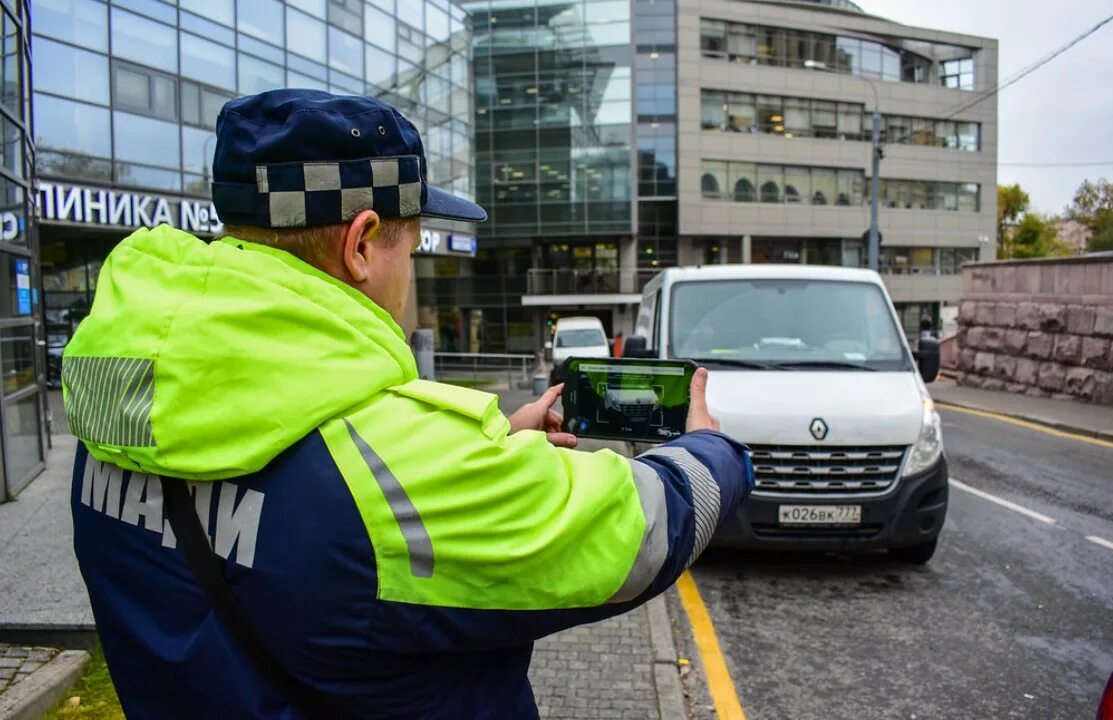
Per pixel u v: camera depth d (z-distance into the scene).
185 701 0.93
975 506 7.33
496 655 1.04
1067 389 14.34
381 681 0.91
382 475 0.88
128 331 0.92
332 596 0.87
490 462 0.91
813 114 42.88
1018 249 54.81
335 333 0.93
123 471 1.01
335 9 22.66
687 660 4.11
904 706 3.62
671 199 41.66
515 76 35.94
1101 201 37.28
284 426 0.87
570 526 0.93
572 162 35.78
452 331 39.44
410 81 26.89
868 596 5.00
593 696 3.49
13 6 6.81
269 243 1.03
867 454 5.05
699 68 41.06
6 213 6.54
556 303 37.53
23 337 6.93
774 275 6.60
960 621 4.59
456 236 32.44
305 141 0.98
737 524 5.12
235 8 19.12
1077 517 6.92
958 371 17.97
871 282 6.58
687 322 6.28
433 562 0.88
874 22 43.66
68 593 4.00
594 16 35.47
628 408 1.82
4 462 6.00
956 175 45.81
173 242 0.99
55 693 3.25
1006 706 3.63
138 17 16.75
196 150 18.16
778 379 5.54
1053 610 4.76
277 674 0.90
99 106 16.05
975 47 45.91
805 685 3.83
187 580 0.93
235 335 0.88
